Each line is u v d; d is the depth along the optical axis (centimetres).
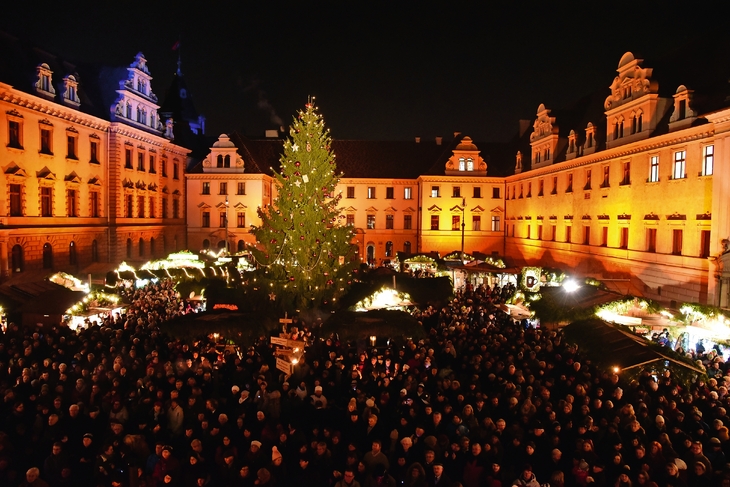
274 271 2875
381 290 2783
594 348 1777
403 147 7588
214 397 1454
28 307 2442
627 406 1319
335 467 1233
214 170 6756
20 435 1292
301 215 2831
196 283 2975
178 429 1312
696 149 3306
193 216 6775
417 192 7194
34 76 3819
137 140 5147
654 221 3716
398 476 1171
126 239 4975
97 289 2811
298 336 2114
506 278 4388
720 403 1480
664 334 2341
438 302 2927
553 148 5400
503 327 2348
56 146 4034
